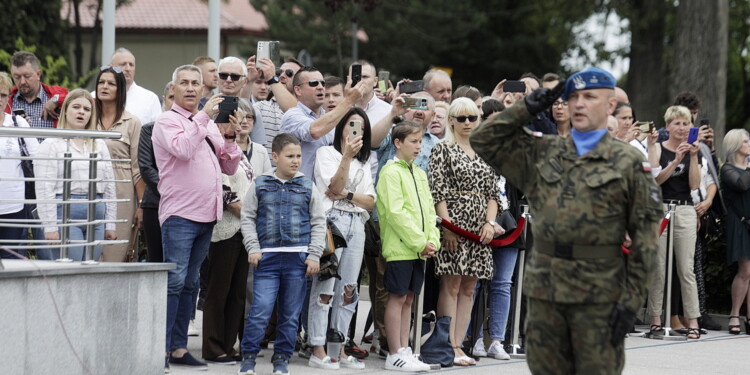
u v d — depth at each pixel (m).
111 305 9.56
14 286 8.51
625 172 7.33
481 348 12.75
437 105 14.21
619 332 7.28
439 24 51.59
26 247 9.12
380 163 12.63
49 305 8.85
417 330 11.89
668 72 50.12
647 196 7.32
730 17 52.12
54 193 11.07
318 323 11.36
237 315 11.57
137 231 12.30
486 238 11.94
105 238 11.59
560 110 13.53
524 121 7.64
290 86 14.41
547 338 7.57
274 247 10.73
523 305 13.31
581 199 7.36
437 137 14.16
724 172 16.28
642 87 48.16
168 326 10.66
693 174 15.42
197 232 10.66
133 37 65.19
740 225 16.23
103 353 9.49
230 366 11.30
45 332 8.81
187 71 10.60
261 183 10.87
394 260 11.48
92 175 9.68
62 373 8.98
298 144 10.94
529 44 54.88
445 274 11.92
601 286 7.33
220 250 11.40
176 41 65.12
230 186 11.71
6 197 11.78
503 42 54.91
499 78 56.12
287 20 48.84
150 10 65.94
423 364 11.52
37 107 13.86
